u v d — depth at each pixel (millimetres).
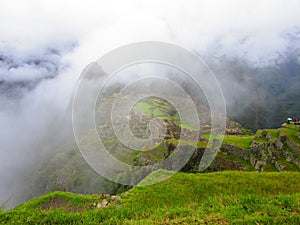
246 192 12250
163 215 8188
